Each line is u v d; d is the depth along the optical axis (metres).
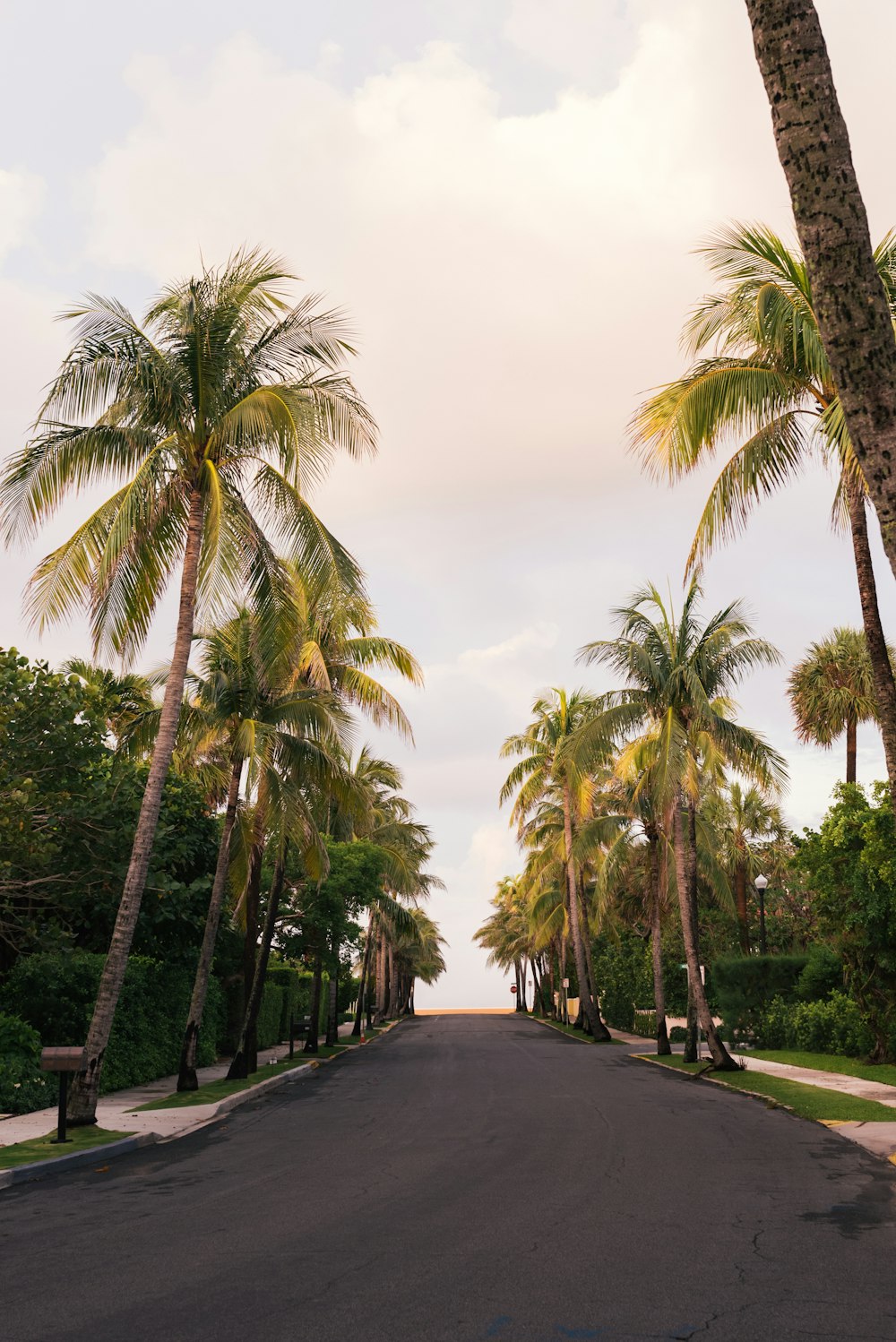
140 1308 6.21
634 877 43.22
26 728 20.17
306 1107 19.66
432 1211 9.21
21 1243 8.27
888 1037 26.70
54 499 17.81
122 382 17.77
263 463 19.19
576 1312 6.04
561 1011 76.00
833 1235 8.16
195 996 22.94
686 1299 6.33
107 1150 13.62
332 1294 6.49
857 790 27.19
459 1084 24.19
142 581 18.58
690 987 27.98
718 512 16.05
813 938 50.59
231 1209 9.58
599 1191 10.20
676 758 28.52
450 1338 5.55
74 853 21.33
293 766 26.33
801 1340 5.50
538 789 47.78
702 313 15.78
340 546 19.19
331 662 30.33
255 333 19.03
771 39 6.98
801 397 15.73
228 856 24.30
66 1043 21.62
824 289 6.74
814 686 41.38
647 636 29.80
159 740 17.44
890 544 6.45
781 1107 18.42
